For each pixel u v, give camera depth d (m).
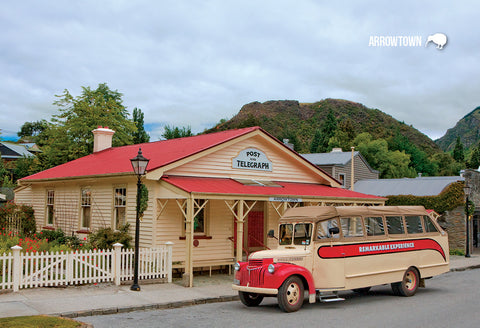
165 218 16.09
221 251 17.72
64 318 9.30
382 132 120.81
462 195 27.08
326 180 22.05
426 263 13.90
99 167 19.33
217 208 17.77
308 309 11.32
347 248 12.02
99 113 37.38
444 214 27.45
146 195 16.08
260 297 11.98
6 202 25.09
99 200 18.47
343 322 9.70
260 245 19.50
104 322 9.70
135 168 13.25
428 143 145.12
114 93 43.25
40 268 13.95
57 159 35.50
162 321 9.86
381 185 33.88
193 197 14.56
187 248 14.52
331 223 11.97
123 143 38.75
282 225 12.45
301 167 21.23
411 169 71.50
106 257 14.96
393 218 13.34
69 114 37.25
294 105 177.25
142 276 14.27
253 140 19.31
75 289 12.92
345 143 83.81
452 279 17.50
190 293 13.09
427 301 12.46
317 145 95.75
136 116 55.56
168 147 19.92
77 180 19.17
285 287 10.84
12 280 12.75
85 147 35.38
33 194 23.42
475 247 31.61
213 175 17.73
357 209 12.60
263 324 9.52
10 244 16.72
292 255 11.25
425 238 13.99
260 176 19.47
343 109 168.25
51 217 21.86
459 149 112.56
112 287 13.45
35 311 10.23
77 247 17.55
